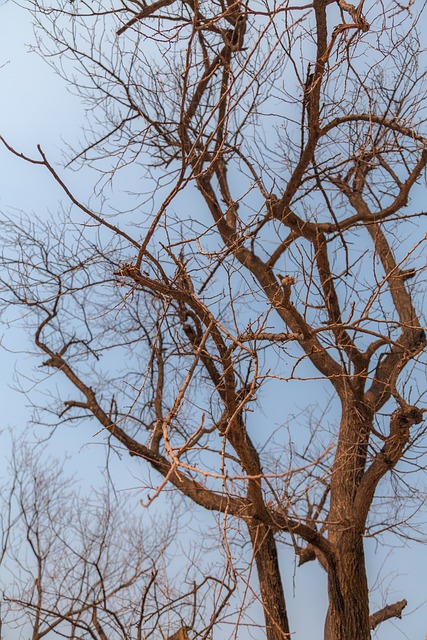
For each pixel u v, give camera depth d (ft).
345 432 34.88
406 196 34.60
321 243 29.68
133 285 24.62
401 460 32.89
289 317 34.55
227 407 26.32
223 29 32.35
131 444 37.22
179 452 16.80
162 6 31.55
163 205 21.26
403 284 35.81
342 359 27.58
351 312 25.94
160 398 38.68
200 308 24.36
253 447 35.70
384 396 35.86
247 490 28.53
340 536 34.45
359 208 38.93
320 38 26.99
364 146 31.73
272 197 31.12
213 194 37.68
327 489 35.91
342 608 33.94
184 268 23.31
